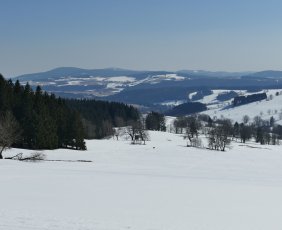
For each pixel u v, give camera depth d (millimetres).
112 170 74875
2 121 97625
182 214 31547
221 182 55031
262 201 38812
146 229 25703
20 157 90438
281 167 112625
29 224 25531
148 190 43844
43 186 43906
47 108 128500
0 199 34875
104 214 29953
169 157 126312
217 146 160125
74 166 79250
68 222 26312
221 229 26984
